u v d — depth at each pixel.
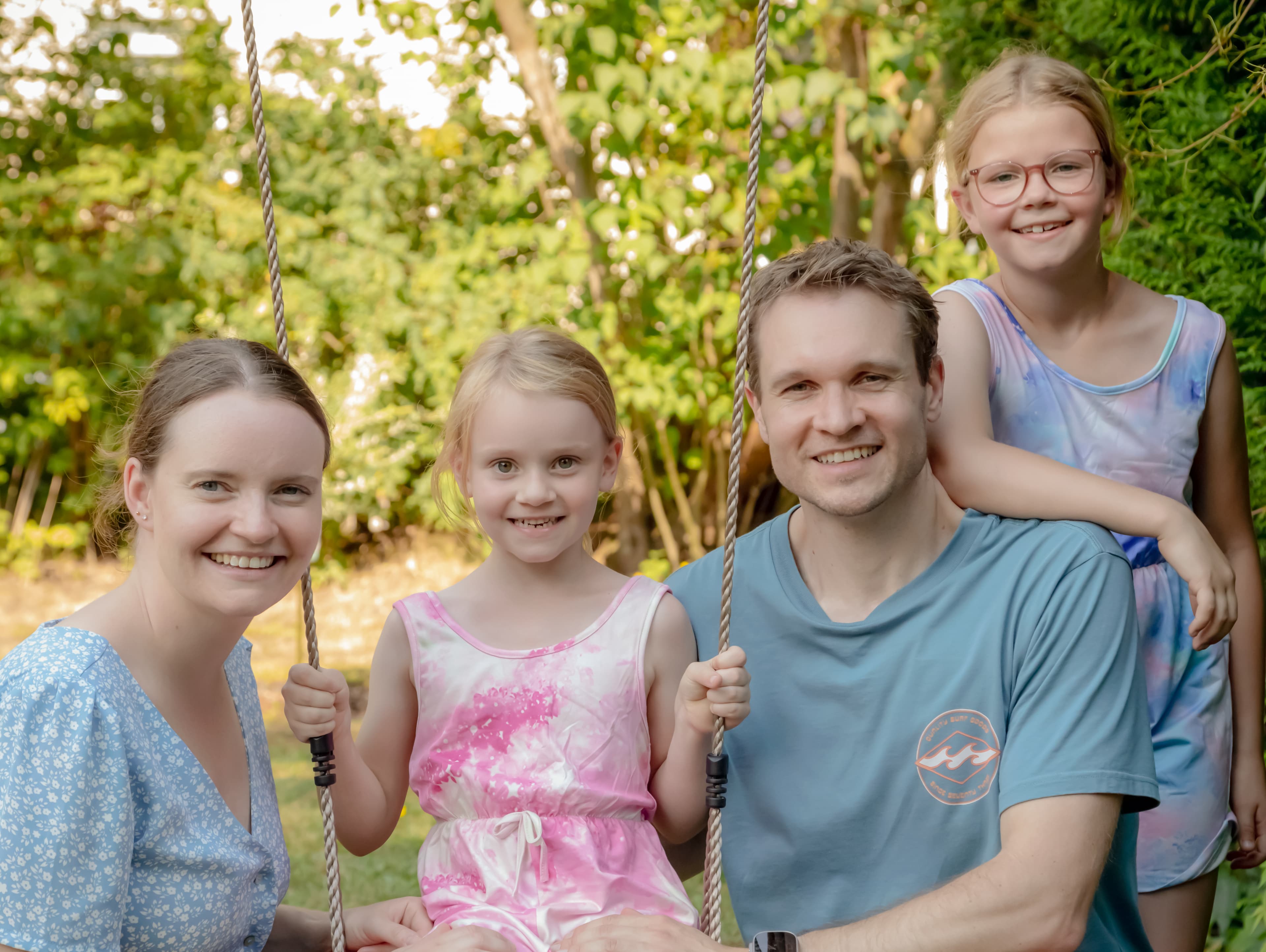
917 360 2.05
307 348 7.33
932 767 2.03
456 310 6.97
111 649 1.75
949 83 4.49
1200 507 2.63
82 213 8.22
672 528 7.10
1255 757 2.56
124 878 1.70
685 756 2.16
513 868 2.11
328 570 7.38
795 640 2.15
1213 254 2.92
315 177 7.62
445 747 2.23
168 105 8.08
